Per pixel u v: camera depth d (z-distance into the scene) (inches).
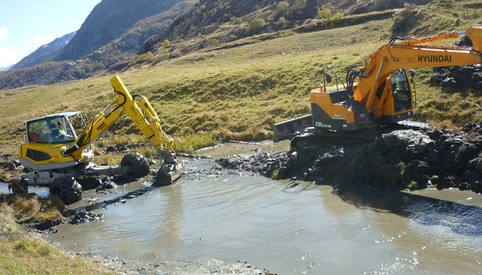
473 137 577.9
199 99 1512.1
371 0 3420.3
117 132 1332.4
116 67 5182.1
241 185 684.1
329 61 1440.7
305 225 494.0
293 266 407.5
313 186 625.3
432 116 808.9
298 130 948.0
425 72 979.9
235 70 1712.6
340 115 677.3
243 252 451.5
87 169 800.9
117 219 610.2
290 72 1453.0
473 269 359.6
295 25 3799.2
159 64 3344.0
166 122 1336.1
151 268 436.8
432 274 361.1
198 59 2637.8
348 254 414.3
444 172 562.9
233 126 1144.2
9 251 433.4
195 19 6200.8
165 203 650.8
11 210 652.7
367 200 542.3
